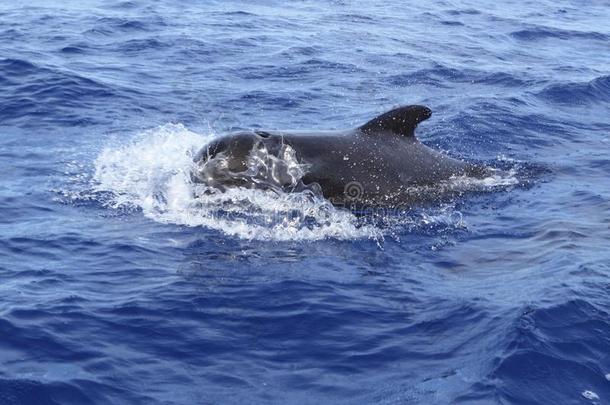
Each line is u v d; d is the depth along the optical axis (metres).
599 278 19.78
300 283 19.77
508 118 35.84
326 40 51.22
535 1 72.38
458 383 15.71
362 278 20.20
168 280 19.75
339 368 16.34
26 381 15.33
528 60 49.41
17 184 26.08
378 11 62.81
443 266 21.08
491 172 28.17
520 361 16.28
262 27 54.00
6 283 19.27
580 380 15.91
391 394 15.45
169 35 49.66
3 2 57.38
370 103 38.34
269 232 22.95
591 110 38.94
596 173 29.08
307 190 25.02
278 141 25.50
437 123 34.50
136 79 40.03
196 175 25.22
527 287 19.41
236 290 19.33
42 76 38.66
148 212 24.06
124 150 29.70
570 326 17.53
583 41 56.38
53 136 31.36
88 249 21.42
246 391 15.52
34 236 22.09
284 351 16.91
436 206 25.31
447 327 17.81
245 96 38.38
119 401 15.04
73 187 25.89
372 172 25.80
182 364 16.30
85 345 16.69
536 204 25.66
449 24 59.56
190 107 36.22
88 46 45.91
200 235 22.58
